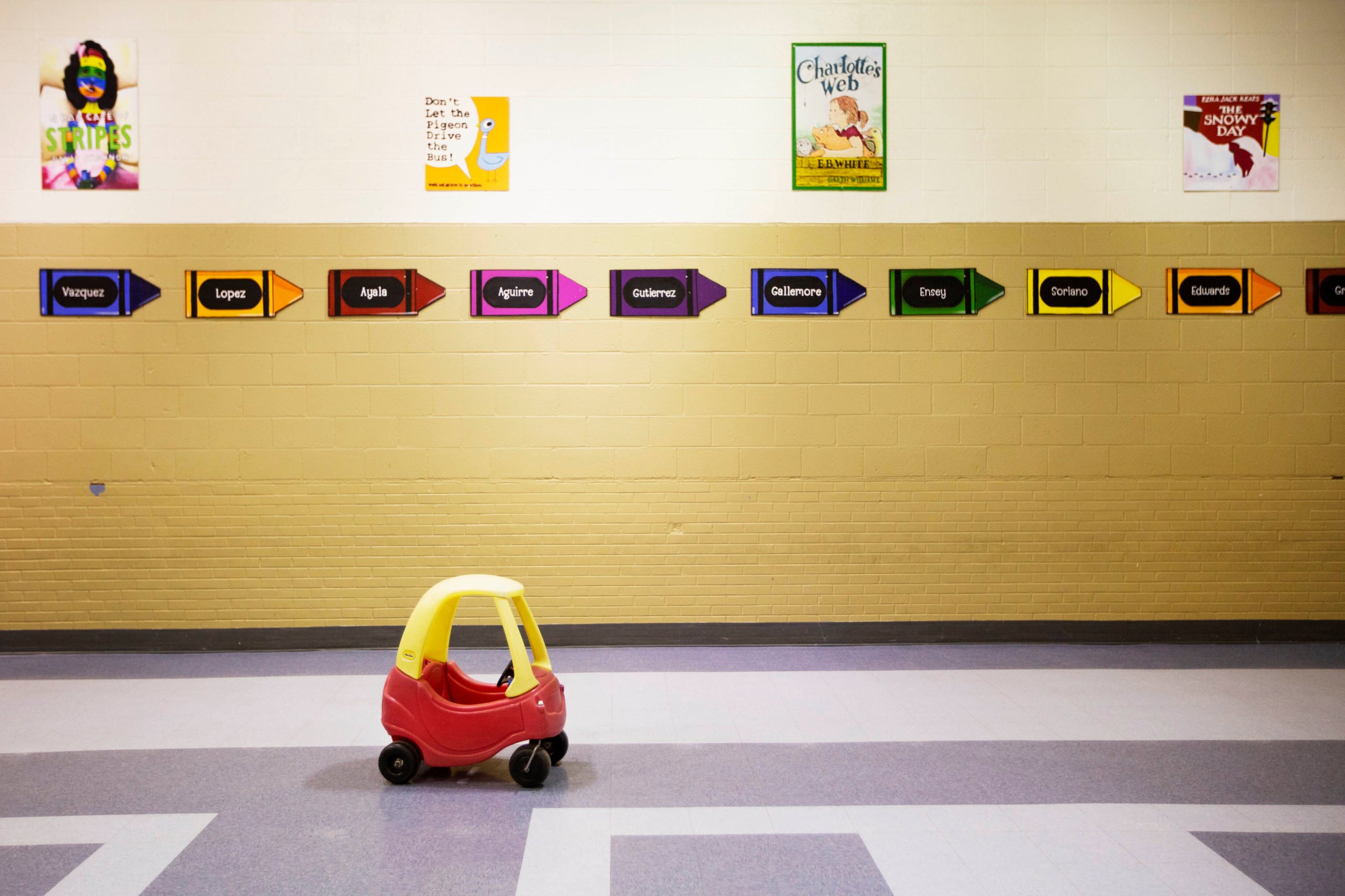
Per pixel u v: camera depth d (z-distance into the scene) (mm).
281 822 3105
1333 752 3830
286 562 5793
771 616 5898
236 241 5762
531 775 3383
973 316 5891
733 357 5871
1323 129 5879
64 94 5715
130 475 5746
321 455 5793
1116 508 5906
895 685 4898
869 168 5883
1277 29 5867
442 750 3436
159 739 4004
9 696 4715
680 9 5852
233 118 5754
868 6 5863
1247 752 3832
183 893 2617
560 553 5859
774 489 5895
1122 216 5891
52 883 2676
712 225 5871
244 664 5418
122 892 2621
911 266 5883
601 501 5867
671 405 5871
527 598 5855
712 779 3510
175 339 5750
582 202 5848
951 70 5879
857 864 2793
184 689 4844
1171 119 5887
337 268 5789
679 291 5863
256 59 5758
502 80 5828
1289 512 5891
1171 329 5891
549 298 5840
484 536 5848
